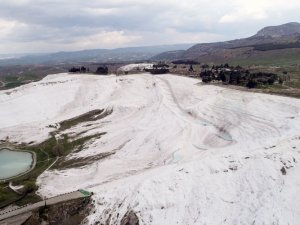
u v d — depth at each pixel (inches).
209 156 3339.1
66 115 5644.7
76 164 3939.5
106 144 4384.8
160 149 3932.1
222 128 4303.6
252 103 4864.7
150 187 2812.5
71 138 4729.3
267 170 2974.9
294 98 4817.9
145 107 5600.4
